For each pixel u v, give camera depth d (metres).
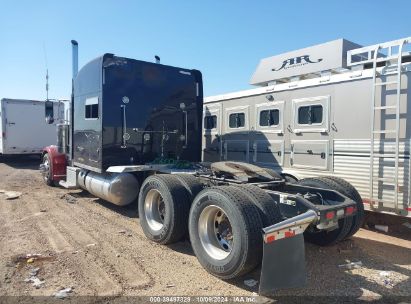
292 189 5.48
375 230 6.54
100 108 7.50
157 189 5.53
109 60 7.51
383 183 5.84
